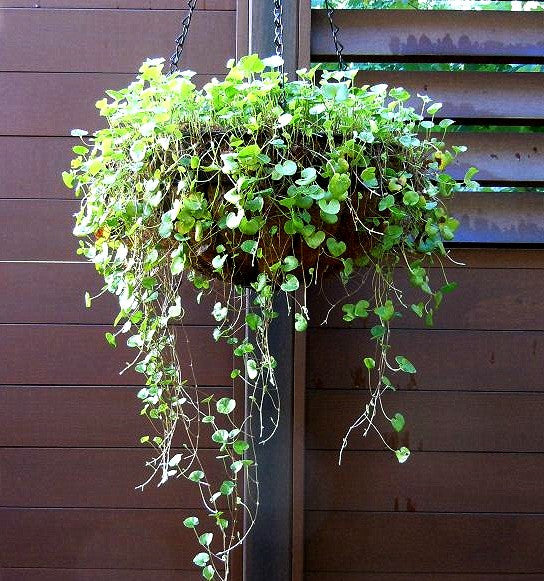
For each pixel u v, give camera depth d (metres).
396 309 1.47
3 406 1.46
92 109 1.46
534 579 1.46
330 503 1.46
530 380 1.48
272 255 0.93
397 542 1.46
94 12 1.46
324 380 1.46
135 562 1.45
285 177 0.90
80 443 1.46
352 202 0.92
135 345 1.13
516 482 1.47
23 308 1.46
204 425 1.45
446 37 1.42
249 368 1.03
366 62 1.44
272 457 1.39
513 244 1.44
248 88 0.91
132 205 0.96
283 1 1.37
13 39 1.46
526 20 1.43
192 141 0.91
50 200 1.46
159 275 1.14
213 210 0.91
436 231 0.97
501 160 1.44
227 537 1.44
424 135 1.44
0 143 1.46
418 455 1.47
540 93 1.44
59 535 1.45
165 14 1.46
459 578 1.46
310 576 1.45
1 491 1.45
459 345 1.48
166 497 1.45
